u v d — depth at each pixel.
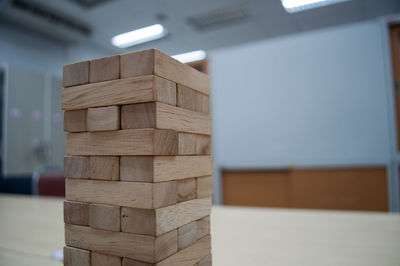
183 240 0.50
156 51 0.44
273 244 0.80
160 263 0.44
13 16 4.39
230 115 2.37
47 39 5.21
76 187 0.51
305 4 4.38
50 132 4.03
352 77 2.03
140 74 0.45
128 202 0.45
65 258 0.52
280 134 2.21
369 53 1.99
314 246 0.78
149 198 0.43
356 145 2.01
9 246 0.83
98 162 0.48
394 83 1.95
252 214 1.23
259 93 2.28
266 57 2.27
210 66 2.46
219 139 2.40
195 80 0.54
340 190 2.05
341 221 1.05
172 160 0.47
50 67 5.24
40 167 3.83
